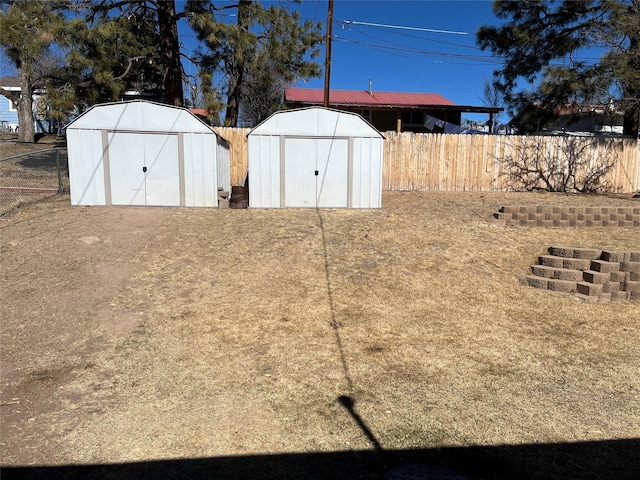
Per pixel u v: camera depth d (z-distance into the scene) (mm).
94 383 4207
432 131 25219
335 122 10680
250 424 3607
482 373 4570
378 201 10953
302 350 4934
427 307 6262
